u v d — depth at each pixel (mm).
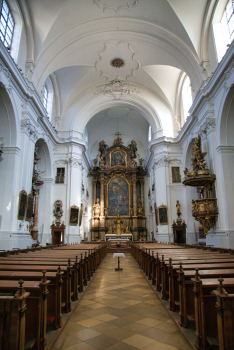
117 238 23375
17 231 10820
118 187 26266
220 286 2508
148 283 7188
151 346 3250
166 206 17641
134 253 14625
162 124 18984
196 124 14141
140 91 19188
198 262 4945
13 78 10586
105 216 25156
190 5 11562
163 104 19297
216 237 10820
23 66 12055
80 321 4117
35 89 12336
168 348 3193
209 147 11984
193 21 12039
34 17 11844
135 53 15805
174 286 4594
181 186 18062
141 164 27094
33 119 12891
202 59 12352
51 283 3803
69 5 11883
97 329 3785
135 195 25625
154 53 15211
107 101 19609
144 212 25812
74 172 18281
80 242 18891
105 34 14367
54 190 17875
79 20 13008
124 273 9148
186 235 17047
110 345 3277
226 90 10367
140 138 27703
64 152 18484
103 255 14844
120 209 25734
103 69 17344
